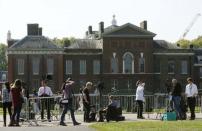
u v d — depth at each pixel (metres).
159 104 68.88
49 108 48.28
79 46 152.88
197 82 156.38
